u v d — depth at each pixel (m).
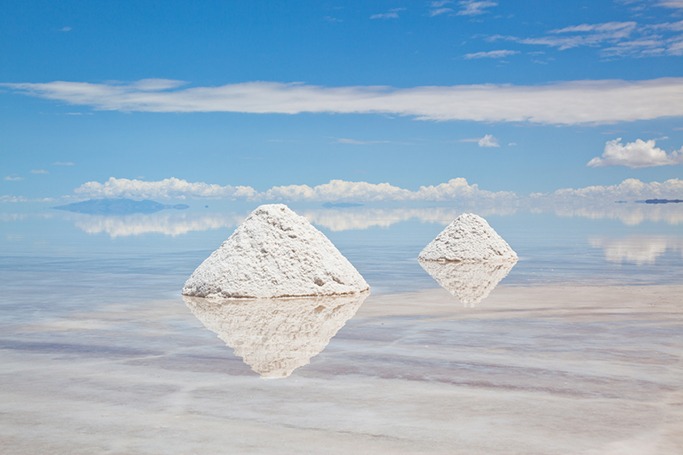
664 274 14.43
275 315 9.35
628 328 8.31
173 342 7.48
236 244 11.80
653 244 24.62
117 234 34.78
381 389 5.56
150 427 4.65
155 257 20.22
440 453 4.19
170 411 5.00
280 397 5.34
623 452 4.21
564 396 5.36
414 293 11.73
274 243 11.77
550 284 12.80
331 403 5.18
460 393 5.45
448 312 9.62
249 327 8.41
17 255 20.84
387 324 8.63
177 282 13.63
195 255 20.95
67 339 7.67
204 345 7.31
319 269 11.68
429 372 6.12
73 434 4.52
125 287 12.78
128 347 7.22
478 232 18.30
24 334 7.99
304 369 6.25
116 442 4.38
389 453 4.19
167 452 4.21
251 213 12.42
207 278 11.41
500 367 6.30
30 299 11.10
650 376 5.98
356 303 10.55
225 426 4.67
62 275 15.02
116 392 5.49
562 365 6.39
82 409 5.05
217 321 8.86
